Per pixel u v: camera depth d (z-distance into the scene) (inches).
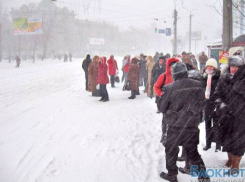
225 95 161.2
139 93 451.8
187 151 145.3
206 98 173.6
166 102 142.2
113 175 159.6
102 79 382.6
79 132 240.4
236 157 156.5
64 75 828.6
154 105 359.3
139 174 160.7
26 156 189.5
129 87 405.4
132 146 205.9
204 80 179.5
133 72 402.6
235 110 154.0
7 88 523.2
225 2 322.3
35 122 275.1
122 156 186.7
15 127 258.4
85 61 489.1
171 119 141.5
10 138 227.0
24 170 168.4
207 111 176.6
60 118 289.9
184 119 138.9
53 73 899.4
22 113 313.9
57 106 353.7
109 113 312.3
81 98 416.5
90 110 328.8
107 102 382.3
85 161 179.0
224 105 159.8
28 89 513.7
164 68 350.9
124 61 604.4
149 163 175.6
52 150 199.0
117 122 273.1
